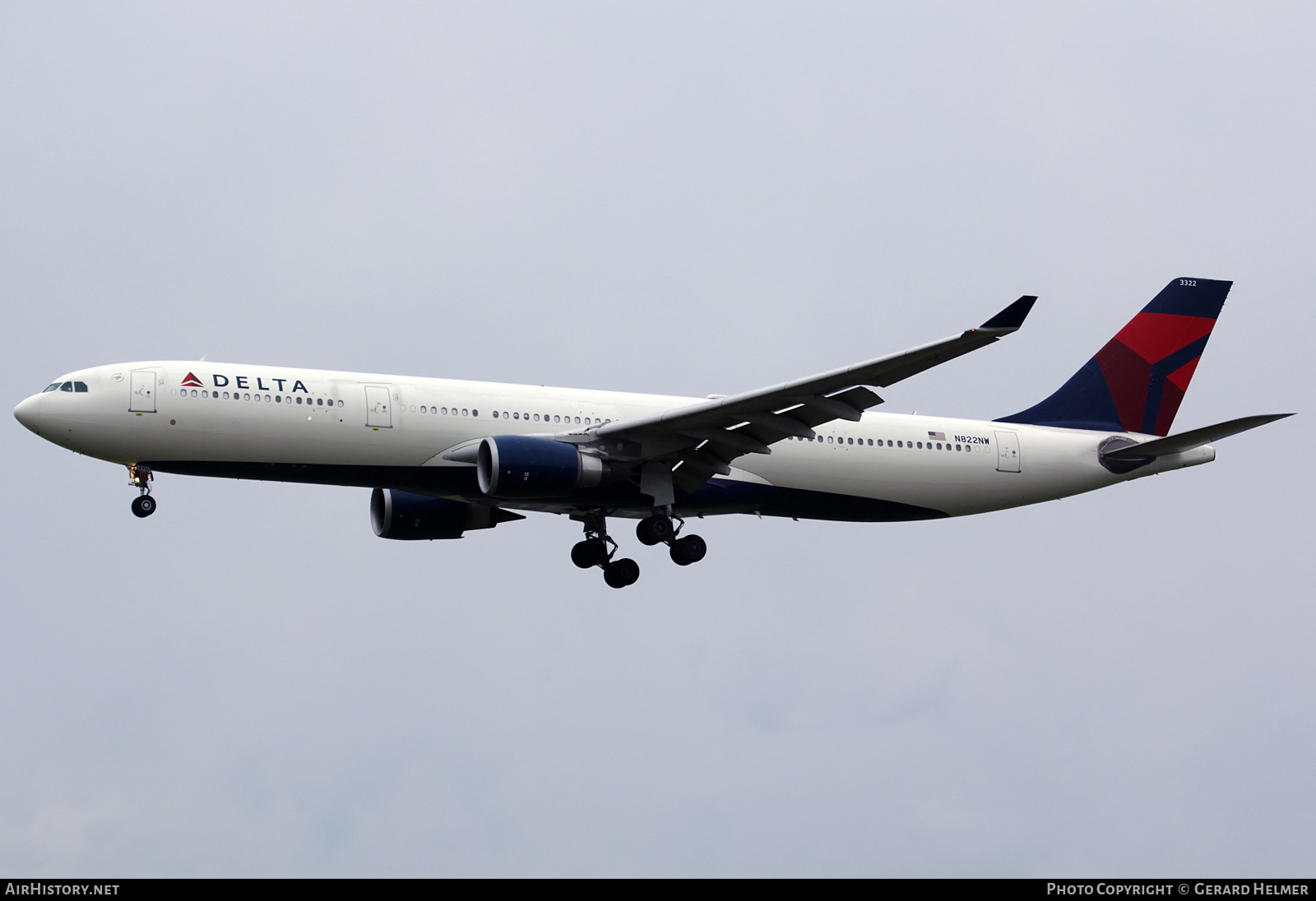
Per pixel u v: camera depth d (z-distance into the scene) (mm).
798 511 114938
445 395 105188
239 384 100188
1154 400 126812
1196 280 128875
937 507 118625
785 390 96062
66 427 97188
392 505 118438
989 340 87250
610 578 121312
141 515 102938
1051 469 121125
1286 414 111250
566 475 100938
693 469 107812
